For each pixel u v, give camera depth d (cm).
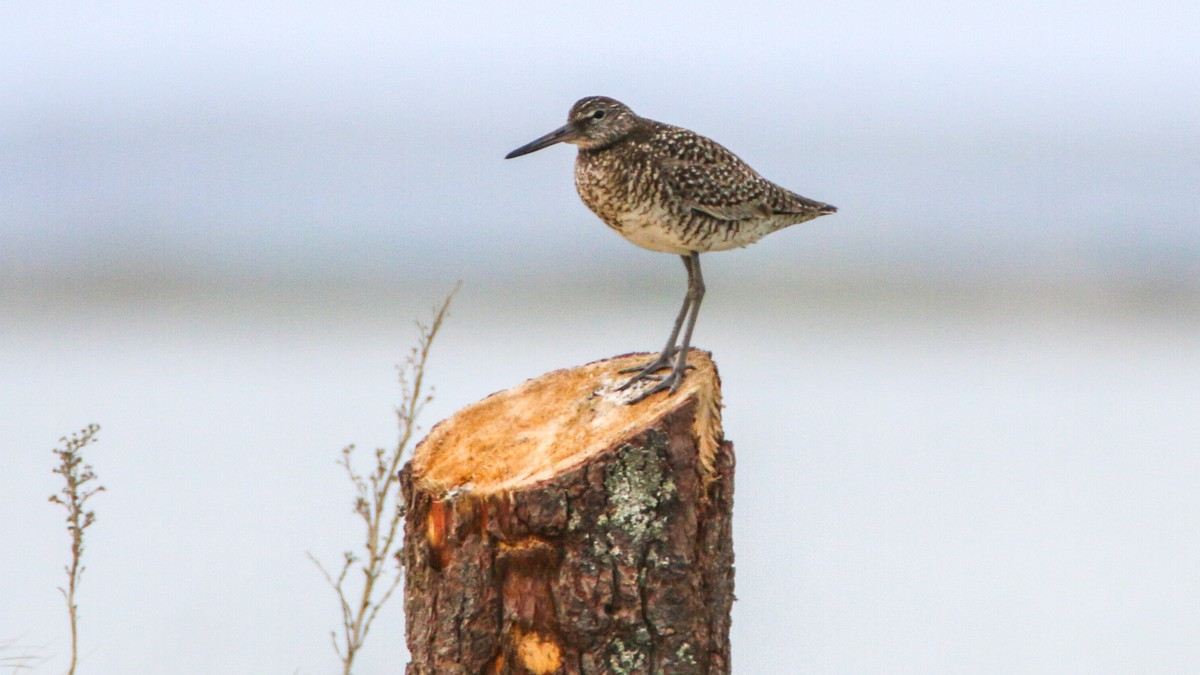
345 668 888
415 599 949
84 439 939
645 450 909
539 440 981
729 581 974
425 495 933
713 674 945
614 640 905
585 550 901
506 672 912
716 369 1068
